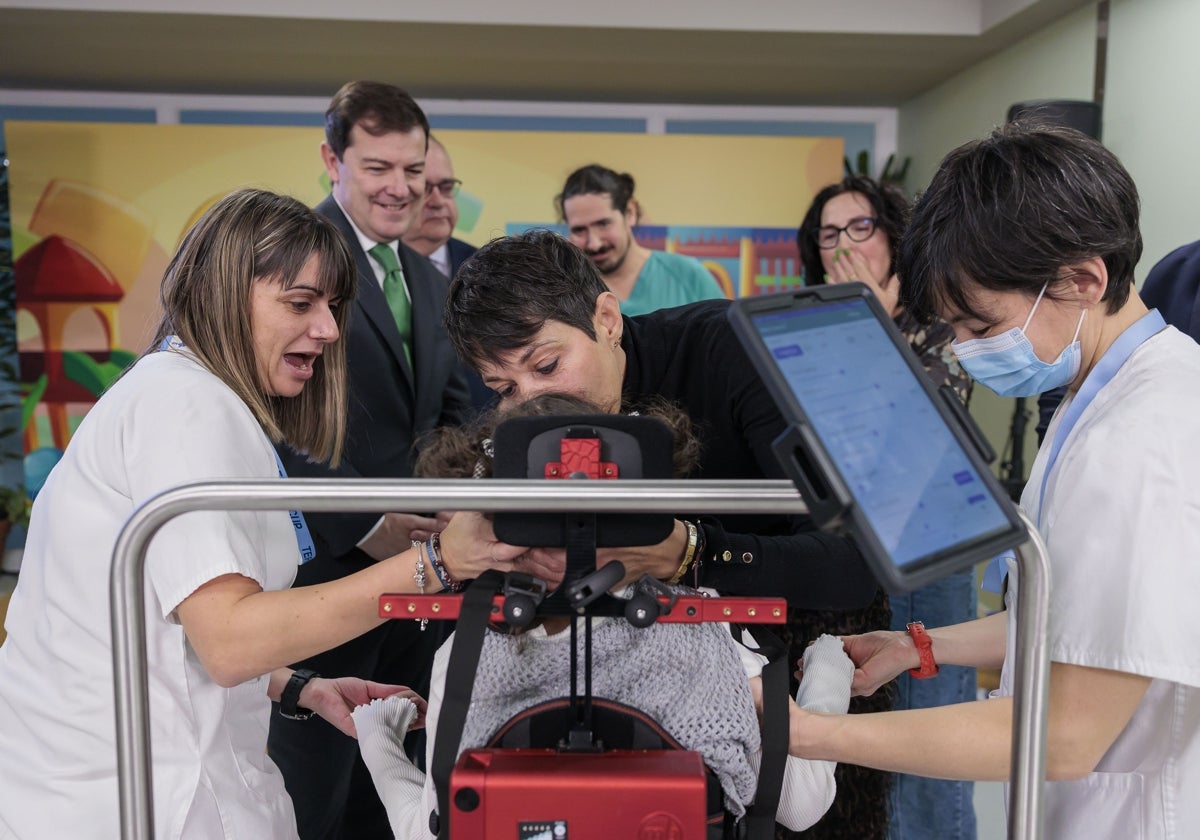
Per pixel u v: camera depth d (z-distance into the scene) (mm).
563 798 742
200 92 5262
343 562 2078
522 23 4078
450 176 3666
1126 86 3629
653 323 1464
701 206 5219
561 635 918
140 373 1131
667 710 877
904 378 794
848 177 2504
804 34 4262
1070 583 885
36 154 4867
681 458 1016
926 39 4359
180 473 1025
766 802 867
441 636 1703
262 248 1198
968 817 2215
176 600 995
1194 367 929
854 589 1334
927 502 725
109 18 4012
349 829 2256
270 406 1331
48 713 1113
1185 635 840
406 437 2449
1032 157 917
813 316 777
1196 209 3264
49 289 4934
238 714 1195
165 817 1087
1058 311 956
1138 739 972
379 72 4871
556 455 812
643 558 1066
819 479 686
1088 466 894
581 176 3844
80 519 1097
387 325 2412
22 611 1171
